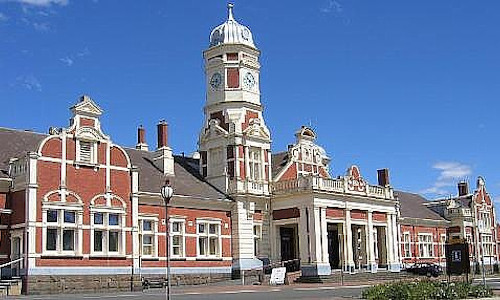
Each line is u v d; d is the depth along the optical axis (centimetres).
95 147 4416
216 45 5841
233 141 5572
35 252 4006
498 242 8838
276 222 5644
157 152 5497
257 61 5972
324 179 5550
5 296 3716
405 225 7344
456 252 3080
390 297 2839
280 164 6072
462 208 8088
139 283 4550
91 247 4300
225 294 3697
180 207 5069
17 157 4384
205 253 5206
